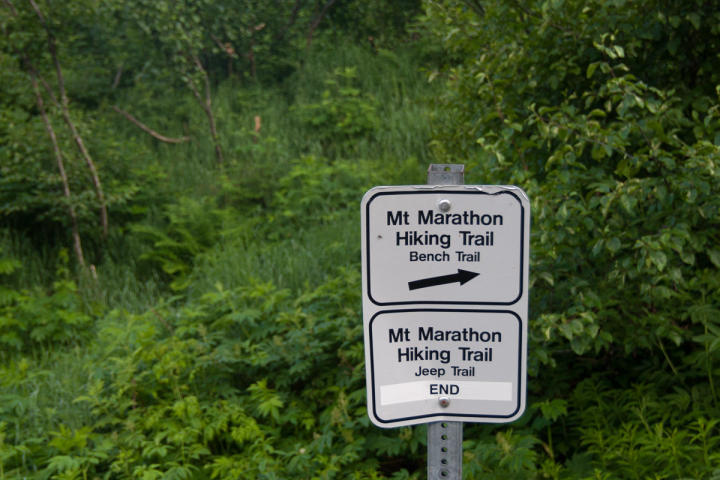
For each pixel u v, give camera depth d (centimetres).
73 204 723
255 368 454
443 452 187
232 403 419
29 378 502
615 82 330
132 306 661
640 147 370
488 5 433
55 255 763
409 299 181
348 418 380
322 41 1172
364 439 367
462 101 476
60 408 459
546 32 397
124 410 437
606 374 398
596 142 335
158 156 943
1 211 748
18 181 745
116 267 740
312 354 438
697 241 321
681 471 293
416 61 1077
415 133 894
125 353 505
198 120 991
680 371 377
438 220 177
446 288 180
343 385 419
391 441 365
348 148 927
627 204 310
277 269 655
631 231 329
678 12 373
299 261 657
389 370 183
